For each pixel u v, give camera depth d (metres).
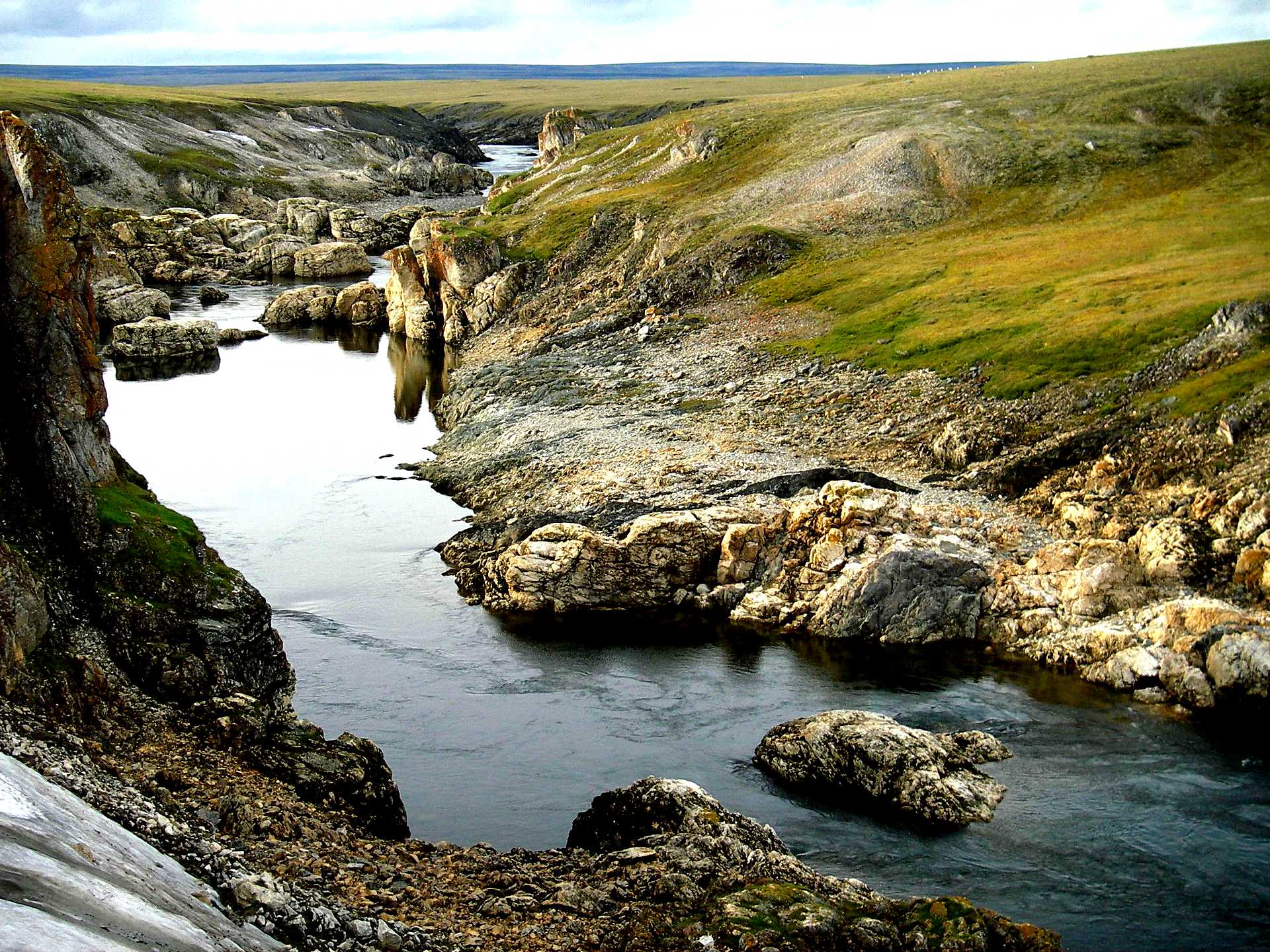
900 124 124.12
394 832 30.81
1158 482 52.53
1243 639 40.44
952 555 49.19
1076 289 75.31
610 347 90.00
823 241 100.50
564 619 50.91
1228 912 28.66
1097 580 47.00
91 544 33.44
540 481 63.66
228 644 33.84
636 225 114.06
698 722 41.09
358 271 149.50
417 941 21.17
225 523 62.97
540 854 28.64
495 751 38.75
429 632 49.50
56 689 28.08
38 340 33.94
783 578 50.97
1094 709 41.31
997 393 64.31
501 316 110.00
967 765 36.09
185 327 107.06
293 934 20.17
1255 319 60.25
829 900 24.81
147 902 17.66
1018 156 108.00
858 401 68.94
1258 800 34.50
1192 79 121.62
